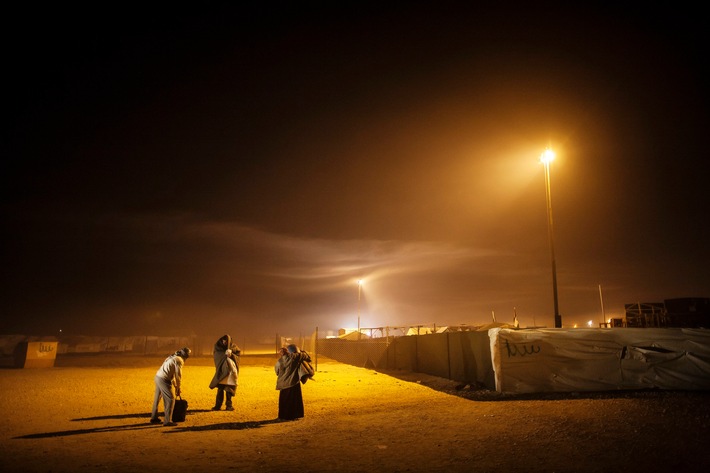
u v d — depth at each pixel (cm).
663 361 1273
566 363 1308
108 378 2119
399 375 2230
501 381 1312
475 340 1636
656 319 2748
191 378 2130
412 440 866
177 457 788
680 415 923
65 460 771
